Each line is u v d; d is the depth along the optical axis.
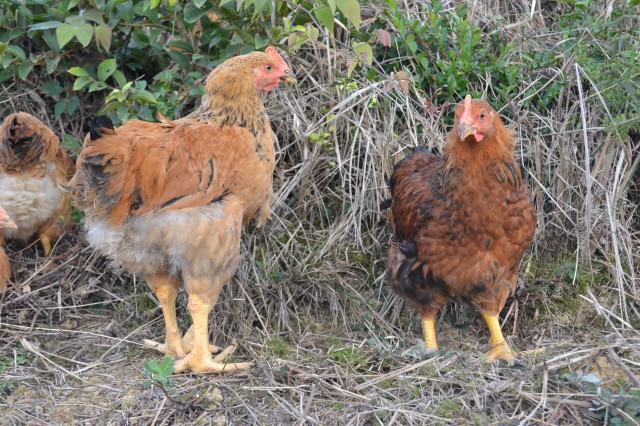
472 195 2.15
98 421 2.10
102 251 2.19
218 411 2.10
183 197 2.14
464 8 2.56
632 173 2.48
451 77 2.48
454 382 2.13
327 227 2.52
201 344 2.19
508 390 2.11
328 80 2.53
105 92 2.64
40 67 2.65
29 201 2.44
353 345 2.29
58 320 2.40
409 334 2.38
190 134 2.16
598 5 2.58
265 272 2.43
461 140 2.11
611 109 2.49
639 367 2.19
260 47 2.46
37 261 2.51
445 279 2.21
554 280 2.43
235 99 2.19
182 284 2.32
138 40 2.58
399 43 2.57
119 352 2.29
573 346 2.28
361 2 2.59
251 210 2.22
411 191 2.25
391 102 2.51
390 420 2.07
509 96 2.51
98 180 2.11
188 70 2.55
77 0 2.48
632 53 2.43
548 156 2.49
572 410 2.07
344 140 2.52
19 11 2.53
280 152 2.49
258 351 2.28
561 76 2.51
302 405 2.11
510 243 2.18
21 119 2.41
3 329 2.33
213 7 2.48
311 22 2.53
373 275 2.47
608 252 2.46
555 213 2.47
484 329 2.40
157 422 2.09
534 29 2.63
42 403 2.14
